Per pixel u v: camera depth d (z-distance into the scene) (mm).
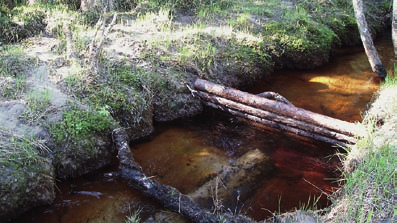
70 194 4328
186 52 6648
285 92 6988
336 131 5168
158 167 4887
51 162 4355
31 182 4004
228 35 7480
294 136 5645
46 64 5746
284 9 9227
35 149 4297
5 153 4059
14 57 5746
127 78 5750
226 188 4570
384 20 11023
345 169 4551
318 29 8523
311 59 7961
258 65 7285
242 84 6992
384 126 4961
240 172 4863
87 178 4578
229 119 6105
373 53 7578
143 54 6320
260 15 8734
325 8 9906
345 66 8281
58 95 5141
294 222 3834
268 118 5711
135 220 3961
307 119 5348
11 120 4594
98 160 4711
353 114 6270
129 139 5348
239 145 5465
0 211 3787
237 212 4211
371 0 11484
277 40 7922
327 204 4328
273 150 5363
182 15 8273
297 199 4434
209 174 4805
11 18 6750
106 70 5809
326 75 7789
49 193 4152
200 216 3943
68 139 4555
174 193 4184
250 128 5891
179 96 6059
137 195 4336
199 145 5418
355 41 9570
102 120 4879
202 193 4465
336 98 6812
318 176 4848
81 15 7348
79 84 5367
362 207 3648
